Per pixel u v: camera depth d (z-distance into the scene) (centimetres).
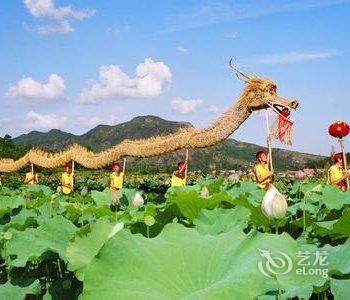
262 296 238
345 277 251
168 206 522
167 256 234
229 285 206
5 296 359
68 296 371
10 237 416
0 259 461
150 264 228
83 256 337
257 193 740
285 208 313
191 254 238
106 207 628
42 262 430
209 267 233
